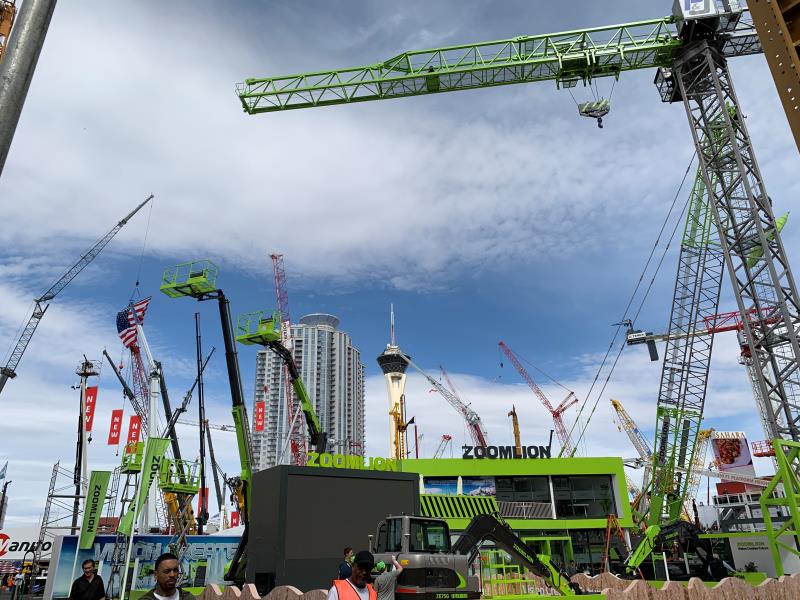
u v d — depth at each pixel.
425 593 15.66
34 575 49.38
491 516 20.97
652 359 87.88
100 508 33.28
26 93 4.66
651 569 44.16
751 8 6.70
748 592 20.70
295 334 182.00
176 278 35.84
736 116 39.75
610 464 56.62
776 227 35.66
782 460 25.34
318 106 54.59
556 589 21.48
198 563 38.91
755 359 34.41
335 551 26.84
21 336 83.56
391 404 171.50
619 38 46.81
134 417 78.19
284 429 153.12
